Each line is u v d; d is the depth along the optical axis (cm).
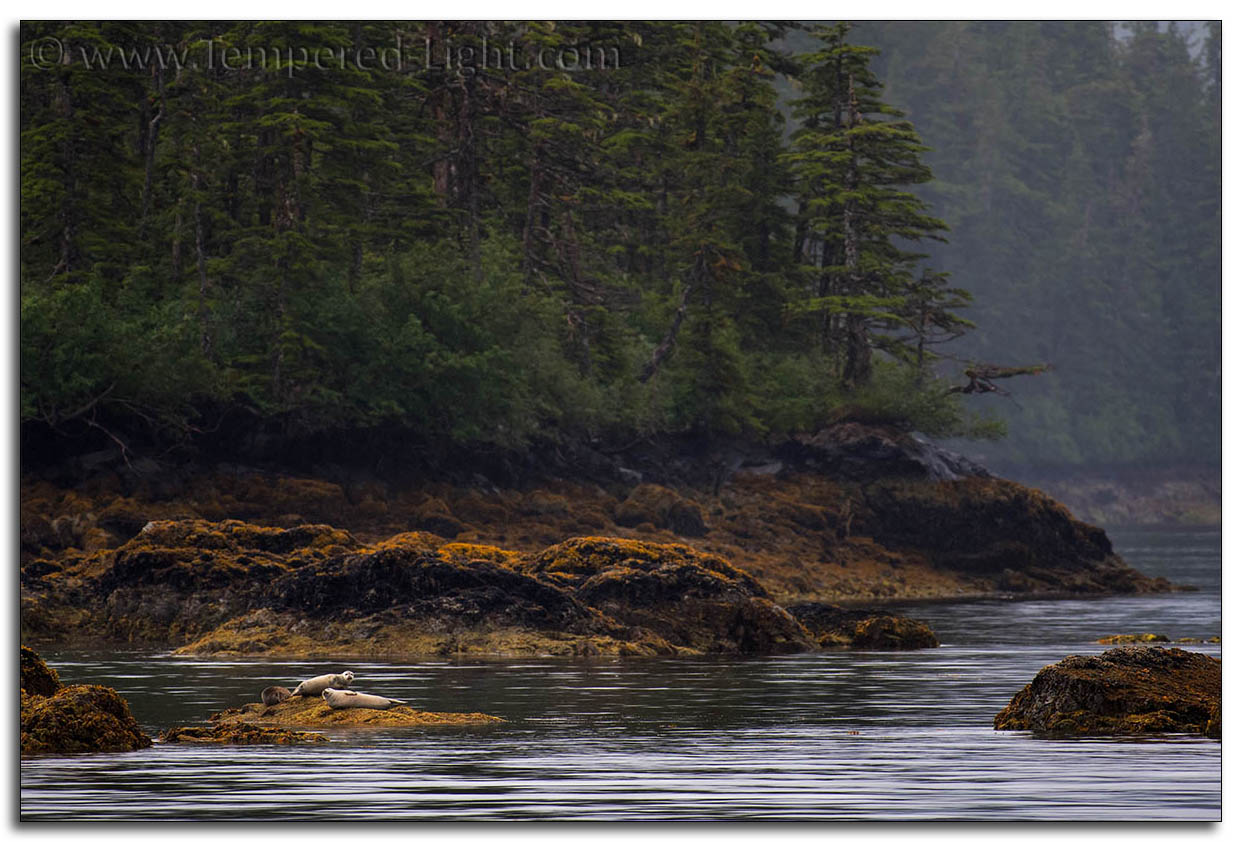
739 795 5794
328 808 5553
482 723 7856
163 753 6775
